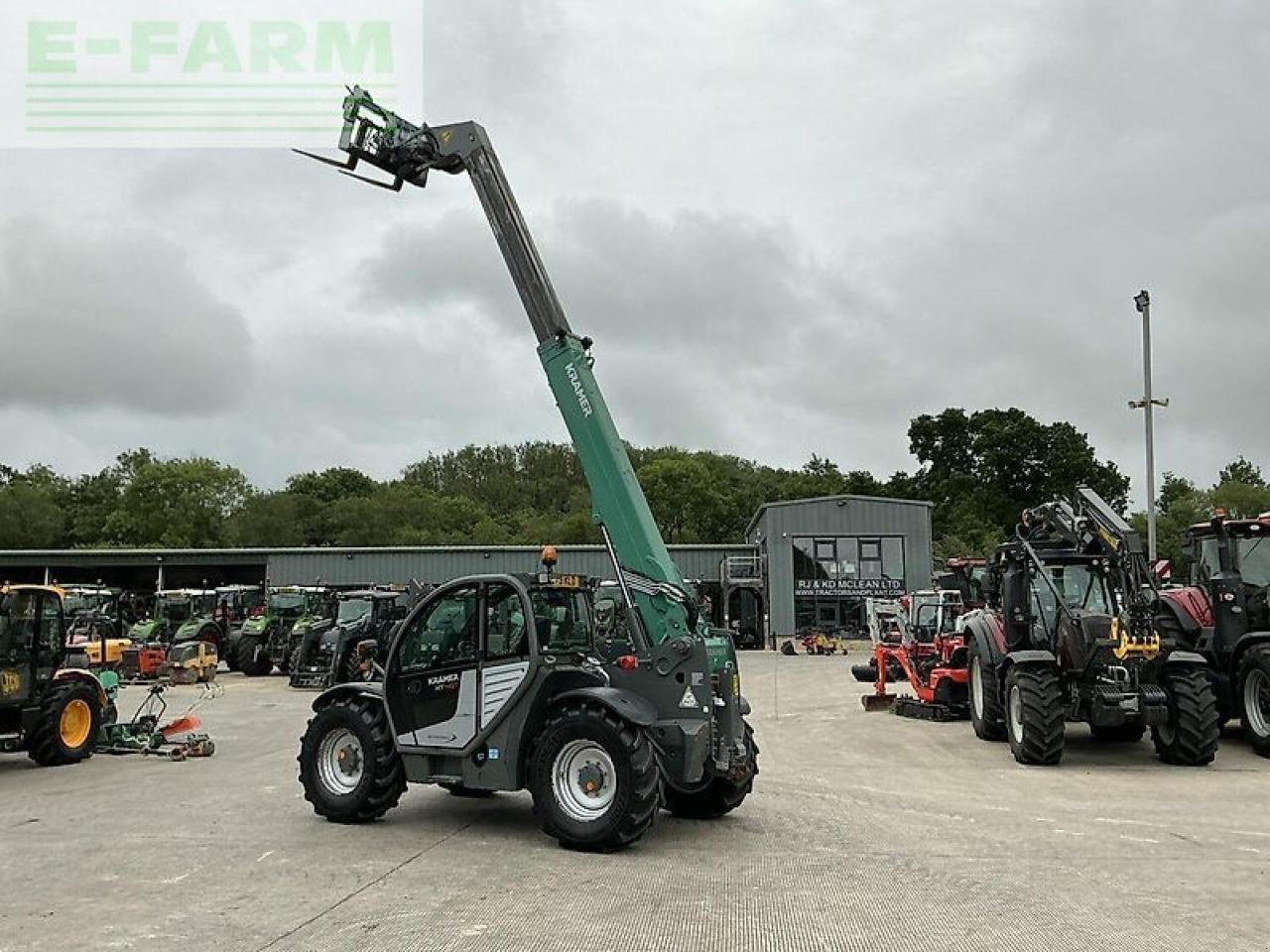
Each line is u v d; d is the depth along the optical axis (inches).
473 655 308.3
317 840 299.7
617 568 313.7
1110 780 408.8
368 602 951.6
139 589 1915.6
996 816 336.8
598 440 321.4
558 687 305.0
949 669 626.8
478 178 335.6
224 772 445.4
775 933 210.1
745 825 322.0
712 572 1750.7
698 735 288.7
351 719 322.0
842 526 1572.3
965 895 239.5
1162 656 453.4
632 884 249.9
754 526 1776.6
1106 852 284.8
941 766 452.4
